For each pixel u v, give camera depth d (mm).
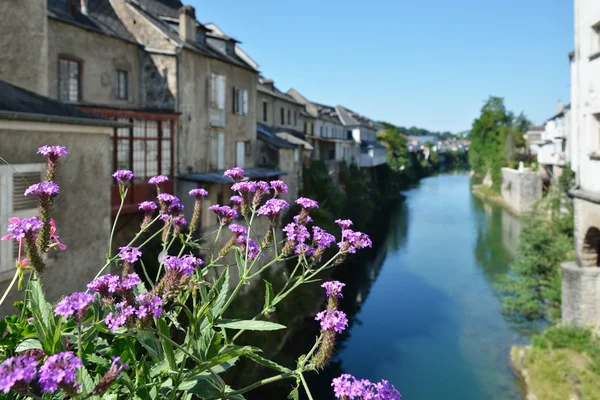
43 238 2543
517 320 20109
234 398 2449
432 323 20266
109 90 16531
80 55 15281
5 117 6879
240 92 23172
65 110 8570
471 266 28734
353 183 43312
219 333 2477
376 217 45781
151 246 14125
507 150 59094
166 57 17688
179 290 2414
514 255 30688
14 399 2057
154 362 2746
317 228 3207
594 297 14438
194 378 2430
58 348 2150
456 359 16906
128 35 17594
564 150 38406
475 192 65625
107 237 9016
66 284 8086
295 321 17922
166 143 16641
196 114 19031
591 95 14297
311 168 33094
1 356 2410
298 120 40062
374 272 28031
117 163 13883
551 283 18562
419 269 28406
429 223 42750
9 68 9867
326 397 14617
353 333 19453
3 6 9703
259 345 14727
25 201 7395
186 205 17594
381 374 16031
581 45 15039
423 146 148625
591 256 14977
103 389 1897
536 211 34625
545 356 14477
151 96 17891
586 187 14711
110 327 2111
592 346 13789
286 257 3230
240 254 3139
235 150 22625
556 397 12820
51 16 14039
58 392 2158
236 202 3807
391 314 21422
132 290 2355
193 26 19797
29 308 2799
